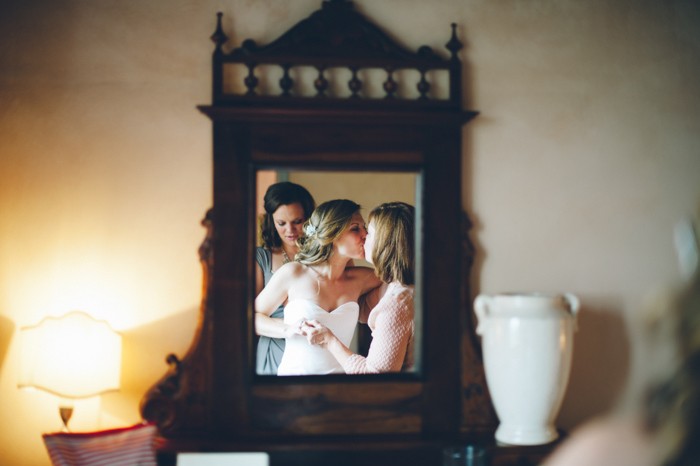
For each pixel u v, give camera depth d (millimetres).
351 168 1613
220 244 1582
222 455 1366
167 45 1638
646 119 1748
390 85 1633
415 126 1636
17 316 1595
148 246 1623
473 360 1625
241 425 1566
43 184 1613
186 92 1638
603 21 1744
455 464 1376
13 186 1609
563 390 1480
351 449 1479
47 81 1622
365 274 1959
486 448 1438
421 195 1629
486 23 1706
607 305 1717
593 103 1732
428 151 1637
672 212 1742
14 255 1604
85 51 1629
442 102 1644
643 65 1752
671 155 1750
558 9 1730
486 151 1692
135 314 1615
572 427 1698
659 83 1754
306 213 1987
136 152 1629
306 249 2049
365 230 1938
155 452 1391
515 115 1705
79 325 1447
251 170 1592
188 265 1629
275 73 1646
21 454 1584
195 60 1642
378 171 1625
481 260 1680
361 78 1669
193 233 1632
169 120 1634
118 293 1613
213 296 1577
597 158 1729
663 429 514
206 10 1645
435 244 1631
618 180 1732
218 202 1587
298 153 1607
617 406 1705
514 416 1471
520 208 1698
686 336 499
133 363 1608
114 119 1626
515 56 1711
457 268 1635
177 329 1618
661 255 1735
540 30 1722
